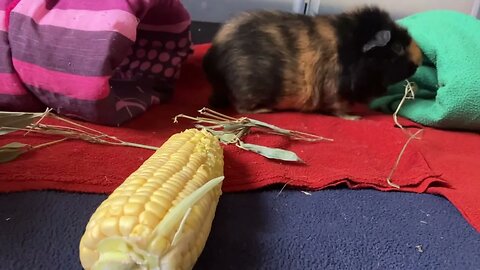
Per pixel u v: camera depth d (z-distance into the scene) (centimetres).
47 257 16
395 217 21
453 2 44
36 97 27
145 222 13
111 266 13
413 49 34
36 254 16
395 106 35
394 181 23
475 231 20
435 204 22
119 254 13
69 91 26
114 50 25
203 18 42
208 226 15
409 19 39
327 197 22
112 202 14
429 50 35
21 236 17
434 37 35
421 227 20
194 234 14
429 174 24
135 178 15
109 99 26
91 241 13
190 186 15
